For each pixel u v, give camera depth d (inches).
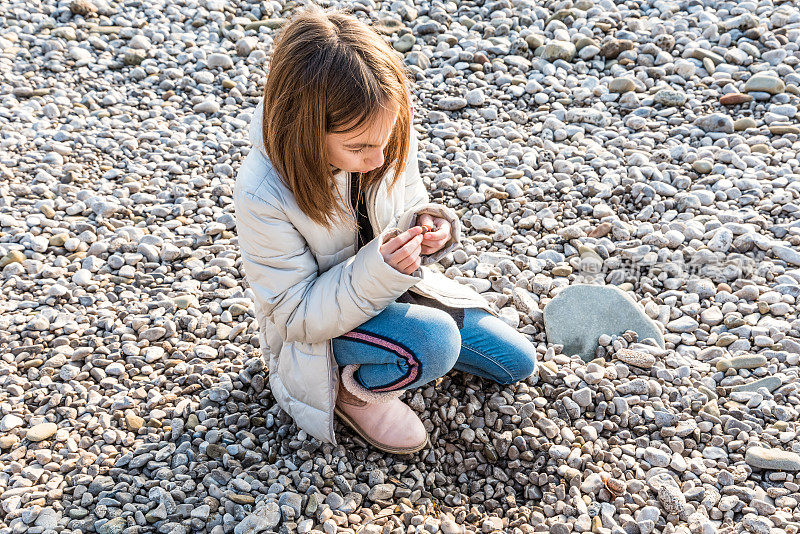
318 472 84.5
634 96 140.8
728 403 92.2
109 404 93.0
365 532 77.9
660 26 155.4
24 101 146.1
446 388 94.6
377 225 83.0
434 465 88.3
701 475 83.5
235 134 140.9
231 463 84.7
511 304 107.3
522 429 89.3
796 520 78.5
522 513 82.4
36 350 100.3
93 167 132.6
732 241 112.7
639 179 125.0
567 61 153.0
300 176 71.1
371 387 82.5
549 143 133.8
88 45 160.6
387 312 79.7
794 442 86.0
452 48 156.4
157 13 169.0
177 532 77.0
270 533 77.0
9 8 167.2
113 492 81.4
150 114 145.7
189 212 124.8
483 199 123.5
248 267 79.2
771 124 134.3
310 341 79.7
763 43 150.6
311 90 65.2
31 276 112.7
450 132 136.4
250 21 168.1
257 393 94.6
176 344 102.0
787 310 103.0
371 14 163.5
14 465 85.0
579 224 117.6
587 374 94.3
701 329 103.3
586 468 85.1
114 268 114.3
